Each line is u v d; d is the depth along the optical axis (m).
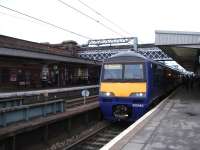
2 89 27.11
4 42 33.41
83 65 41.94
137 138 8.27
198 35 19.28
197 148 7.25
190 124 10.44
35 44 41.03
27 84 31.52
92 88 28.16
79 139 12.81
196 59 32.47
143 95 14.26
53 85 36.00
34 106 13.21
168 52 25.89
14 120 11.94
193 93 27.12
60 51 48.81
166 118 11.80
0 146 9.74
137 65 14.84
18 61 29.34
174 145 7.52
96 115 18.17
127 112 14.55
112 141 7.88
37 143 11.95
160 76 19.34
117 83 14.83
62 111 15.24
